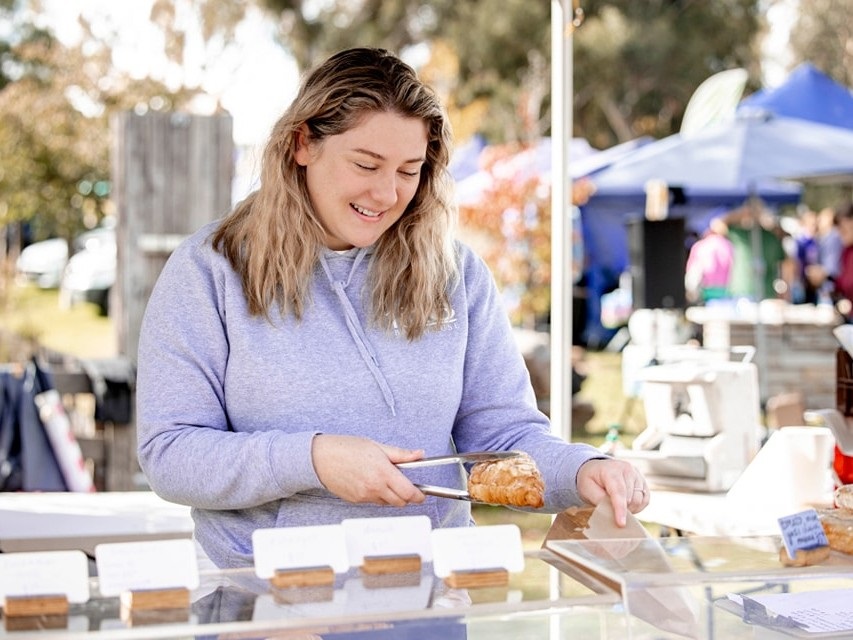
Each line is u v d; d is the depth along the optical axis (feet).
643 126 62.13
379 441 5.81
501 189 34.86
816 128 26.11
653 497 9.30
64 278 52.06
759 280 26.86
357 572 4.53
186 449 5.51
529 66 57.72
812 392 23.44
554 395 10.39
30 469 13.04
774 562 4.81
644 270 24.49
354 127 5.54
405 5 61.05
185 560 4.25
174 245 15.58
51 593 4.06
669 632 4.53
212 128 15.78
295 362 5.70
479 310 6.34
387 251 5.95
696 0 61.11
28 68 42.73
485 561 4.60
